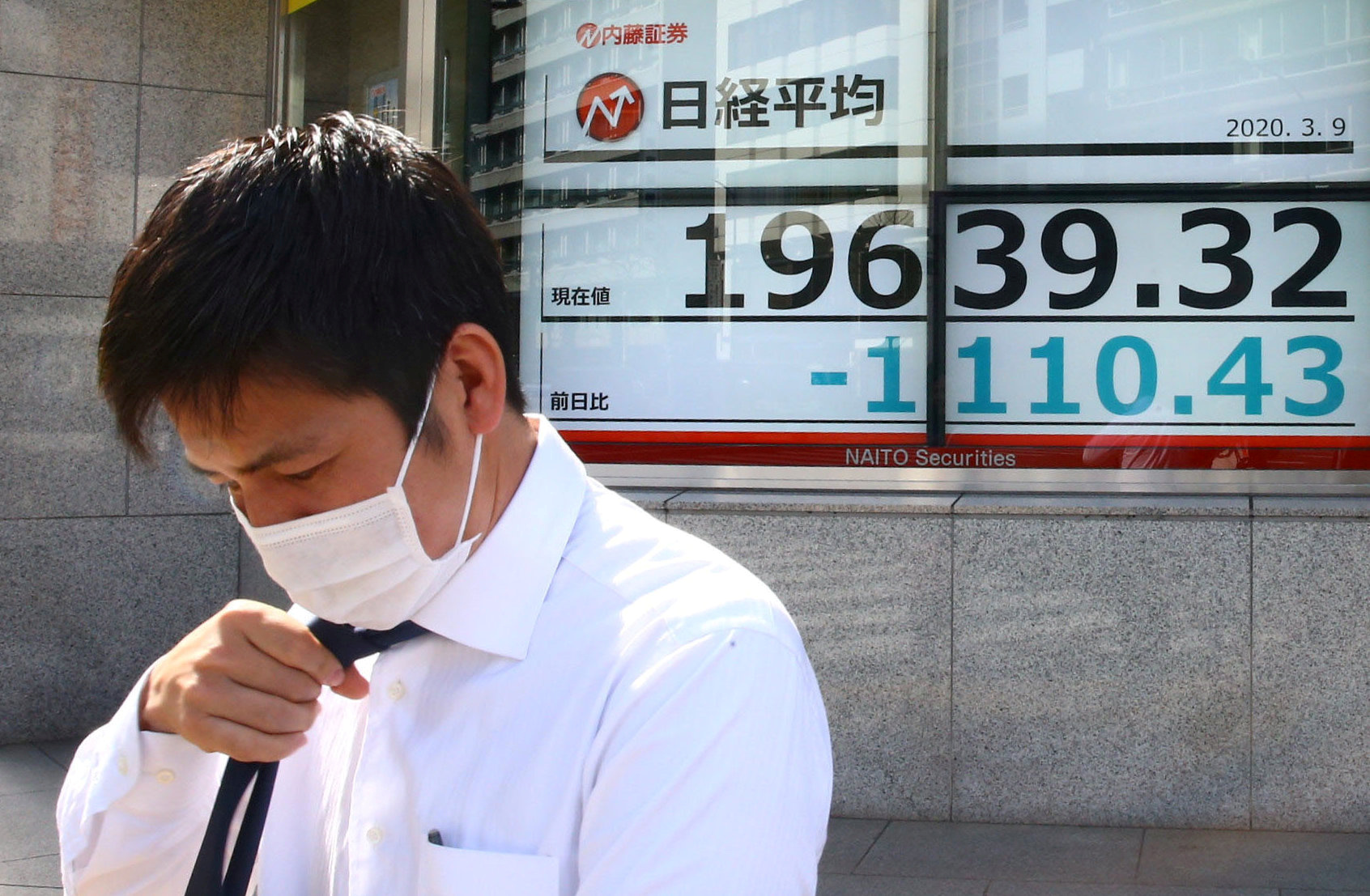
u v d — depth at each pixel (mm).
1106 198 4867
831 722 4770
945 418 4930
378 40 5449
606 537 1129
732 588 1088
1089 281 4895
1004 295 4918
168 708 1117
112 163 5672
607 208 5133
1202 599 4602
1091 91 4895
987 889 4113
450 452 1045
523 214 5199
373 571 1052
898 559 4723
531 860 1031
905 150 4977
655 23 5105
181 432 992
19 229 5543
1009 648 4684
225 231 940
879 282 4992
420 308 989
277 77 5859
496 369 1053
